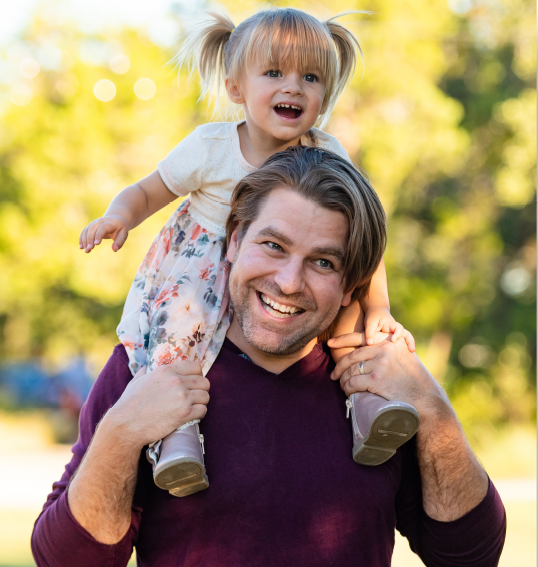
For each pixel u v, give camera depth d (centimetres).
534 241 1534
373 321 218
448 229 1463
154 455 189
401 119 1245
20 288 1308
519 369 1534
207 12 256
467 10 1397
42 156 1209
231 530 189
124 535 190
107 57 1233
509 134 1444
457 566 210
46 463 1246
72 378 1728
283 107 235
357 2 1236
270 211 197
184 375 196
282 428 200
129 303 225
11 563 552
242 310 199
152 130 1195
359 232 199
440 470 206
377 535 197
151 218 1190
